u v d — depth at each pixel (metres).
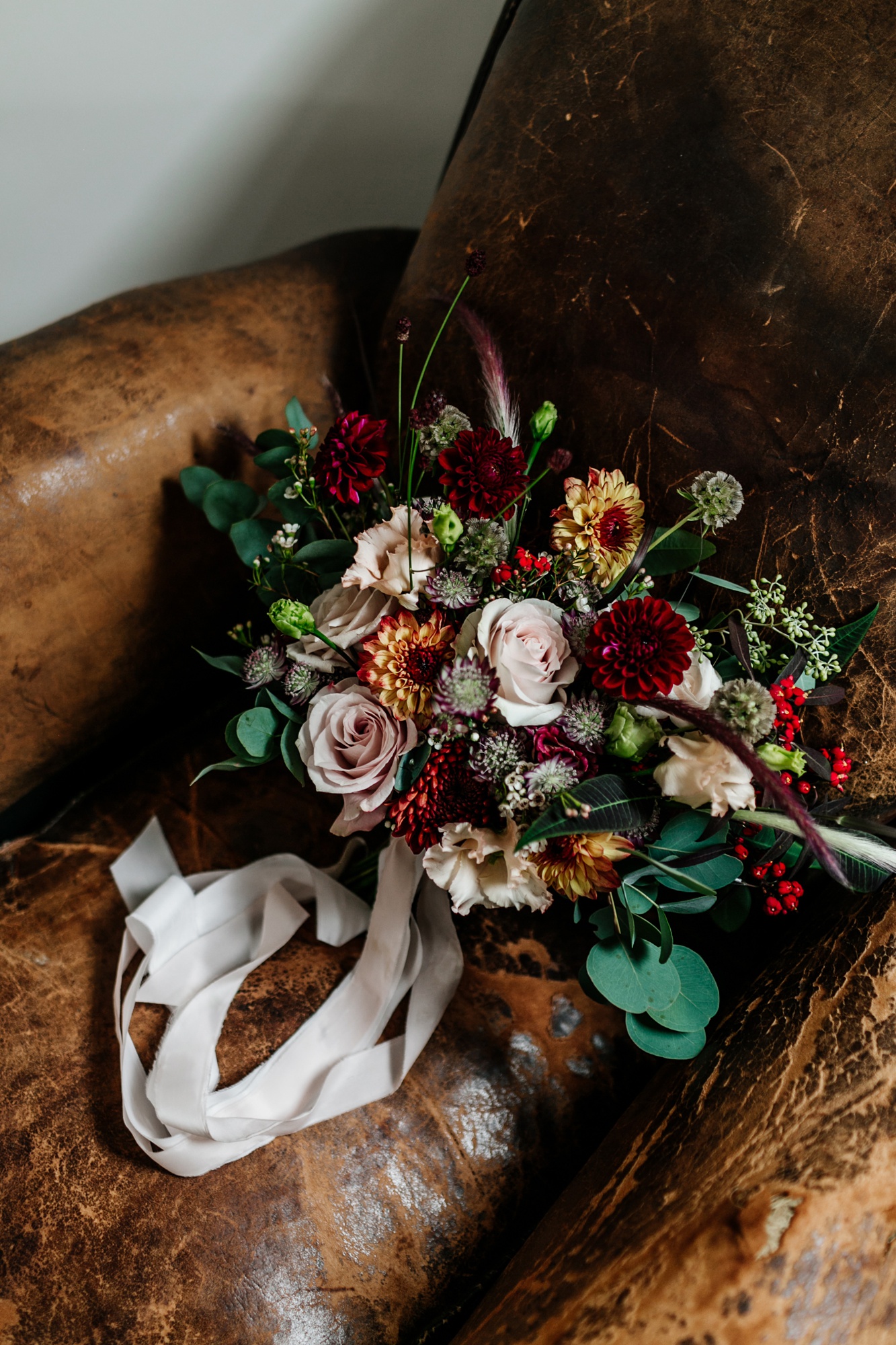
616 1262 0.60
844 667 0.74
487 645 0.69
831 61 0.74
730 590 0.76
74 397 0.85
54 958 0.82
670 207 0.77
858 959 0.68
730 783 0.65
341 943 0.83
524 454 0.82
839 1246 0.58
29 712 0.87
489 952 0.82
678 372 0.77
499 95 0.86
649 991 0.70
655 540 0.75
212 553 0.92
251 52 1.08
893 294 0.72
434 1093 0.77
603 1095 0.77
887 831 0.71
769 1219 0.59
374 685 0.70
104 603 0.88
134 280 1.23
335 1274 0.71
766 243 0.75
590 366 0.80
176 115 1.11
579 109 0.82
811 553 0.74
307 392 0.94
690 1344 0.56
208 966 0.83
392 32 1.09
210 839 0.89
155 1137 0.74
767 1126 0.63
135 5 1.04
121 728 0.95
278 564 0.82
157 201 1.17
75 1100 0.76
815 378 0.73
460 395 0.86
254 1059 0.78
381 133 1.16
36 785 0.92
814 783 0.75
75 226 1.17
